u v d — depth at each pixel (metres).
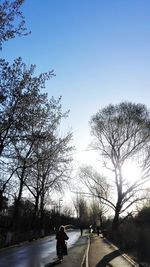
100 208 104.12
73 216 149.38
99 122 52.81
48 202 65.06
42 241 48.34
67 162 37.88
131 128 51.97
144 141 51.94
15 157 25.31
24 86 21.48
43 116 22.78
